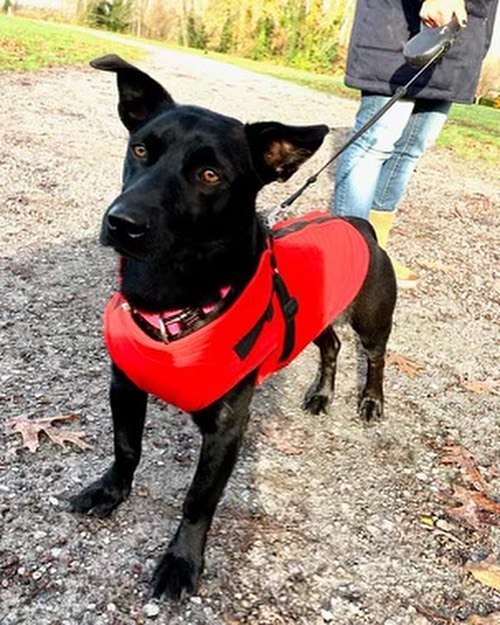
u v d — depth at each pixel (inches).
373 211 63.9
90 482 36.4
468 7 53.0
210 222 28.6
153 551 33.1
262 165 30.8
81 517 34.2
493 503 39.8
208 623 30.0
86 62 167.8
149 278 29.0
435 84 53.3
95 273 59.8
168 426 41.9
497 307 68.6
